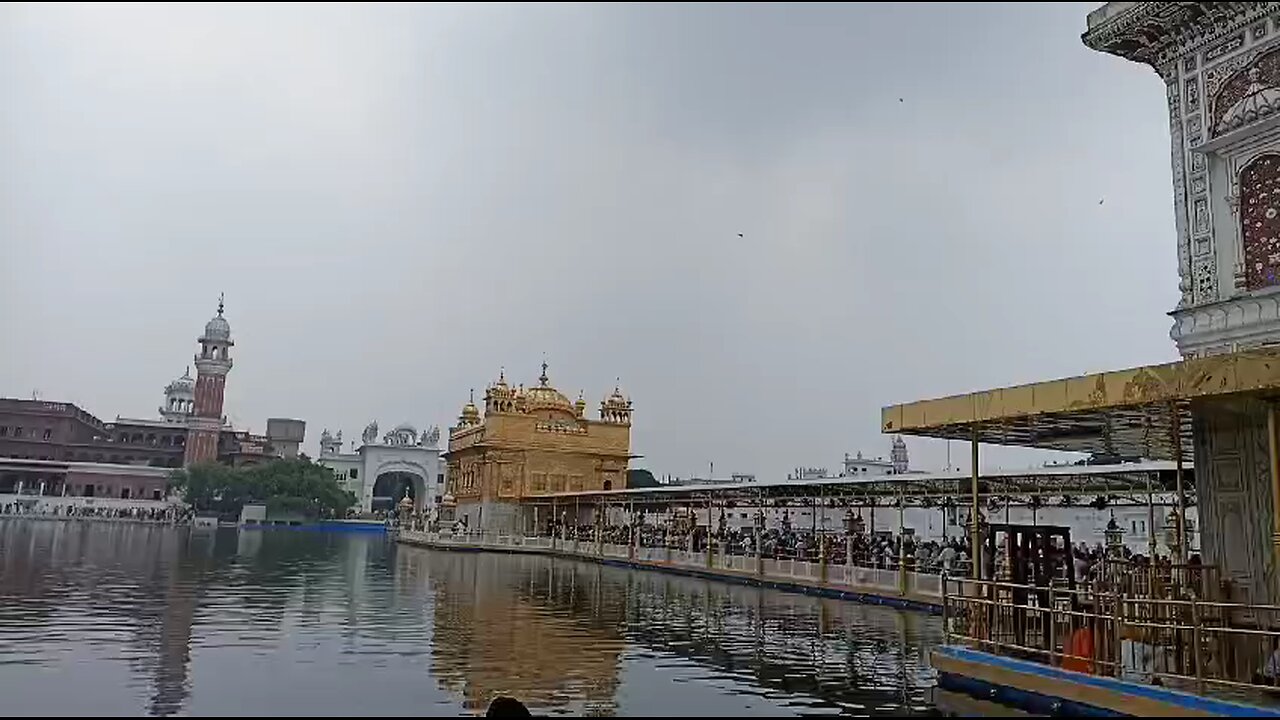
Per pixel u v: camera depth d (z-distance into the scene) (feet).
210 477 277.44
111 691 35.01
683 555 109.09
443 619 59.57
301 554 131.34
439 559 131.34
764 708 34.91
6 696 33.71
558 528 165.27
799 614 66.74
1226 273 39.01
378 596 73.61
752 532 118.32
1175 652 31.81
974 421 36.40
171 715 31.42
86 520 257.14
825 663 45.19
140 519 268.00
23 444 314.35
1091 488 73.82
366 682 37.99
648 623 60.03
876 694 37.63
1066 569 42.09
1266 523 33.50
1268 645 32.37
